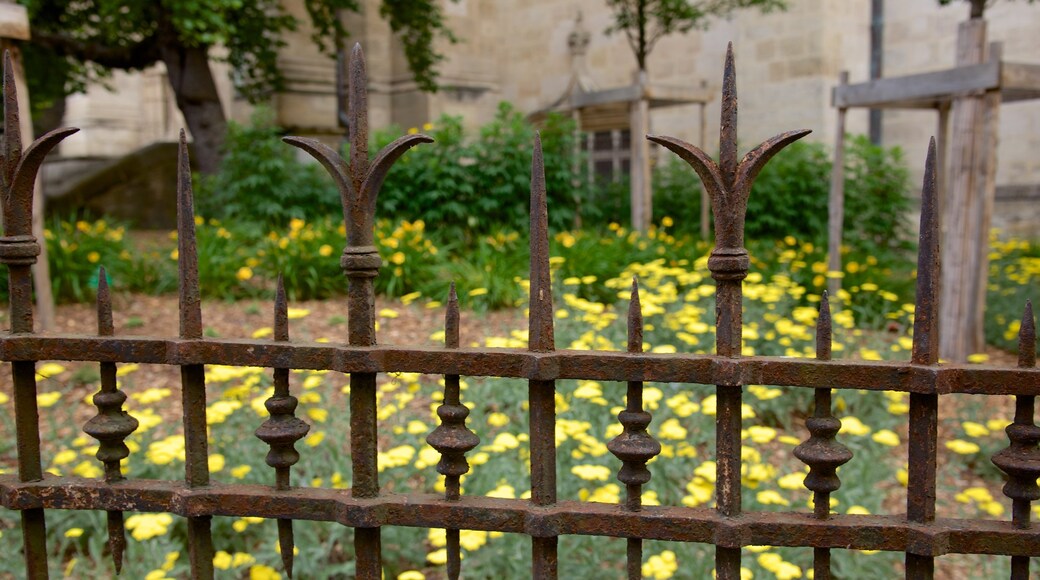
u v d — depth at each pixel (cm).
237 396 334
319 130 1505
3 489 175
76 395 466
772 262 790
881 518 158
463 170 946
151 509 173
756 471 294
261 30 1237
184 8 910
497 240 834
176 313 675
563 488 329
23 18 535
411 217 925
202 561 174
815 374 152
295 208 938
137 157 1352
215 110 1215
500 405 416
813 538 157
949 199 582
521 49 1780
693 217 1057
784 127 1393
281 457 170
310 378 365
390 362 161
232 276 731
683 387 431
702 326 455
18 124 171
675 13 1102
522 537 286
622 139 1503
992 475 415
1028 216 1212
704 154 152
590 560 295
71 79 1299
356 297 162
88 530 313
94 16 1267
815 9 1341
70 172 1677
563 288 648
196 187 1112
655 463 343
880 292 660
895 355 533
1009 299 707
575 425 316
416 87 1641
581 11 1677
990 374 149
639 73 916
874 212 1035
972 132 563
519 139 970
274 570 285
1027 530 153
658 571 251
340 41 1331
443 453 166
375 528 168
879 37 1387
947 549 154
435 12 1388
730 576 160
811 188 1023
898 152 1103
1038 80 559
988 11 1264
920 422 153
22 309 174
